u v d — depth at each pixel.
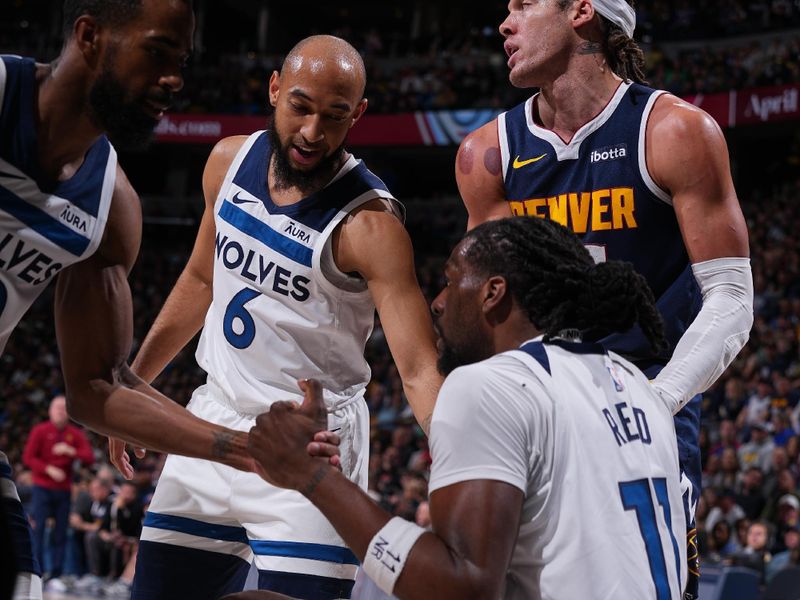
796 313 13.01
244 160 2.85
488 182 2.91
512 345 1.91
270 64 23.88
